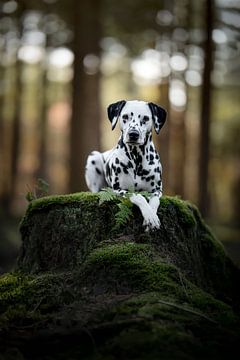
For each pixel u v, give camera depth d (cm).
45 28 1883
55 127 2836
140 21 1722
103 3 1653
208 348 364
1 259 1070
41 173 2217
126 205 495
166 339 363
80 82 1479
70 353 376
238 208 2391
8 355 381
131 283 444
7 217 1694
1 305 481
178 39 1730
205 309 427
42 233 539
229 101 2361
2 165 2341
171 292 432
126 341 361
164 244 500
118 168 530
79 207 521
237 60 2148
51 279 486
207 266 585
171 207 524
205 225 616
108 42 1925
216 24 1457
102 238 500
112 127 531
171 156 2066
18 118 2089
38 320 435
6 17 1791
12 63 2097
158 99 1852
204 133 1425
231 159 2488
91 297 442
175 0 1708
